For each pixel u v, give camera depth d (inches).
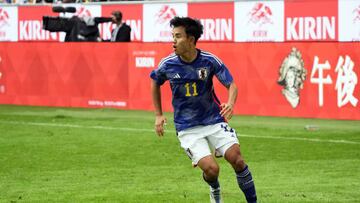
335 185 1384.1
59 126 2266.2
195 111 1101.7
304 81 2265.0
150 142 1942.7
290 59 2285.9
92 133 2113.7
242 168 1095.0
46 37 3218.5
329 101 2230.6
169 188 1380.4
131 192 1346.0
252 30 2775.6
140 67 2554.1
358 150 1771.7
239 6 2792.8
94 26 2834.6
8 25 3351.4
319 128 2107.5
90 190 1369.3
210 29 2864.2
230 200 1274.6
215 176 1083.9
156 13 2960.1
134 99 2578.7
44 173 1544.0
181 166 1609.3
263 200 1262.3
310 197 1283.2
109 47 2618.1
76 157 1732.3
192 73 1091.9
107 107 2637.8
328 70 2220.7
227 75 1098.1
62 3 3238.2
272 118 2315.5
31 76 2795.3
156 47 2509.8
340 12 2600.9
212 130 1099.9
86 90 2674.7
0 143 1948.8
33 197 1311.5
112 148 1856.5
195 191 1350.9
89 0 3255.4
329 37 2625.5
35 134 2110.0
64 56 2719.0
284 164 1610.5
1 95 2866.6
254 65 2345.0
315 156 1701.5
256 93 2351.1
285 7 2701.8
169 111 2497.5
